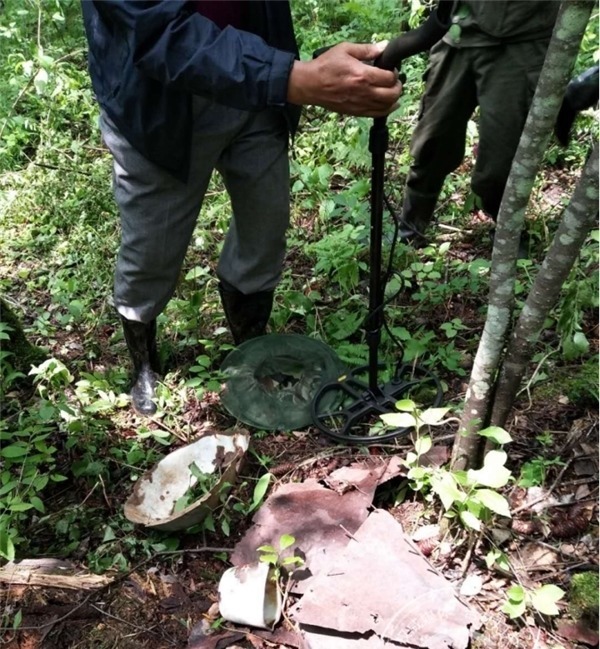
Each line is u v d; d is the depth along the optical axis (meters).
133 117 2.10
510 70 2.72
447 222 3.49
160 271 2.42
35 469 2.23
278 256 2.58
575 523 2.05
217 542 2.15
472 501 1.84
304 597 1.86
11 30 4.87
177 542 2.14
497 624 1.84
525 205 1.65
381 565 1.91
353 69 1.78
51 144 4.11
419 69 4.28
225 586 1.89
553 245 1.66
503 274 1.74
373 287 2.24
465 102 2.95
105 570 2.07
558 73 1.48
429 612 1.79
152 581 2.04
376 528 2.00
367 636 1.78
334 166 3.83
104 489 2.28
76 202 3.63
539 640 1.80
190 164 2.23
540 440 2.30
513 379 1.88
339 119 4.14
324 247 3.03
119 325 3.07
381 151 1.99
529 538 2.04
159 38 1.78
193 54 1.78
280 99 1.82
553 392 2.48
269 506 2.13
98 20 2.07
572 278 2.76
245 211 2.44
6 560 2.11
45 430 2.35
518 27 2.63
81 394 2.59
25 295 3.28
